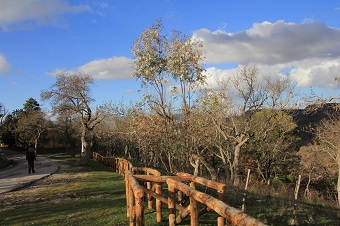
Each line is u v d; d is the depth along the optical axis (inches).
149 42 570.9
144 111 594.2
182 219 265.6
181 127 575.2
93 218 333.1
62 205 421.1
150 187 344.2
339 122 939.3
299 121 1129.4
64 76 1230.9
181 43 563.5
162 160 617.0
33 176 847.7
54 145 3002.0
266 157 1155.9
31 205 436.8
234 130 895.1
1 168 1224.2
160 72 573.0
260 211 388.5
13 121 3181.6
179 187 244.4
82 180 737.6
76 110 1237.1
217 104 604.1
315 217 393.7
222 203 165.0
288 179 1273.4
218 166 913.5
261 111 960.9
